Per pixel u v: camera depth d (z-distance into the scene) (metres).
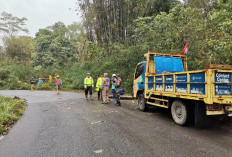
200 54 9.30
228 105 4.34
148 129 4.84
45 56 38.38
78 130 4.80
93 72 19.42
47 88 21.09
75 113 7.08
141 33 14.63
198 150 3.43
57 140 4.07
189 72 4.61
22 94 15.24
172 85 5.35
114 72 17.02
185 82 4.77
